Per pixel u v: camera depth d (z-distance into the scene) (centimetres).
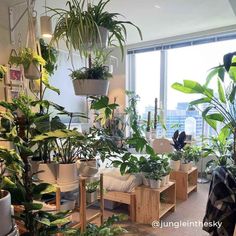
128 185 265
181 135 353
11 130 107
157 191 252
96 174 182
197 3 311
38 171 124
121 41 140
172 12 338
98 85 149
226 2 309
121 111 488
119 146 231
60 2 288
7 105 116
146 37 452
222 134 254
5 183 97
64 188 136
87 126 301
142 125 418
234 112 218
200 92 237
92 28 125
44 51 163
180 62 464
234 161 222
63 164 137
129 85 516
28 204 101
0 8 175
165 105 482
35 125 119
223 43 417
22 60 139
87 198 192
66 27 129
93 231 148
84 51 135
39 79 152
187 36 438
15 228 91
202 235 234
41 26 175
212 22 380
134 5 314
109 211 284
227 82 236
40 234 108
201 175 421
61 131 115
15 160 97
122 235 230
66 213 119
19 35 185
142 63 505
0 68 112
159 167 270
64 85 437
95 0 279
